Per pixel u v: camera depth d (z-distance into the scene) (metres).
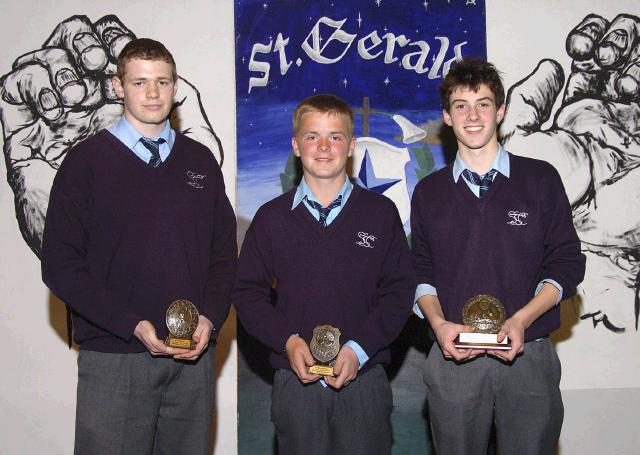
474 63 2.49
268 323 2.41
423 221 2.58
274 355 2.47
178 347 2.29
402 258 2.54
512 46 3.57
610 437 3.55
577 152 3.58
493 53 3.57
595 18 3.59
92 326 2.37
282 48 3.52
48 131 3.46
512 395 2.40
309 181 2.52
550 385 2.41
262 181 3.49
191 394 2.44
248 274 2.51
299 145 2.51
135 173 2.41
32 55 3.46
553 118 3.57
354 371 2.34
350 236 2.47
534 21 3.58
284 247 2.48
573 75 3.59
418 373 3.47
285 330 2.39
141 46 2.42
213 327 2.42
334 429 2.42
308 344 2.41
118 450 2.33
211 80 3.50
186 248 2.44
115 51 3.48
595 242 3.57
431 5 3.56
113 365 2.35
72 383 3.45
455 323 2.46
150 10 3.49
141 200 2.40
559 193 2.49
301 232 2.47
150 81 2.40
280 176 3.49
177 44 3.50
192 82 3.49
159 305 2.38
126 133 2.45
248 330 2.47
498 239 2.45
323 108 2.46
